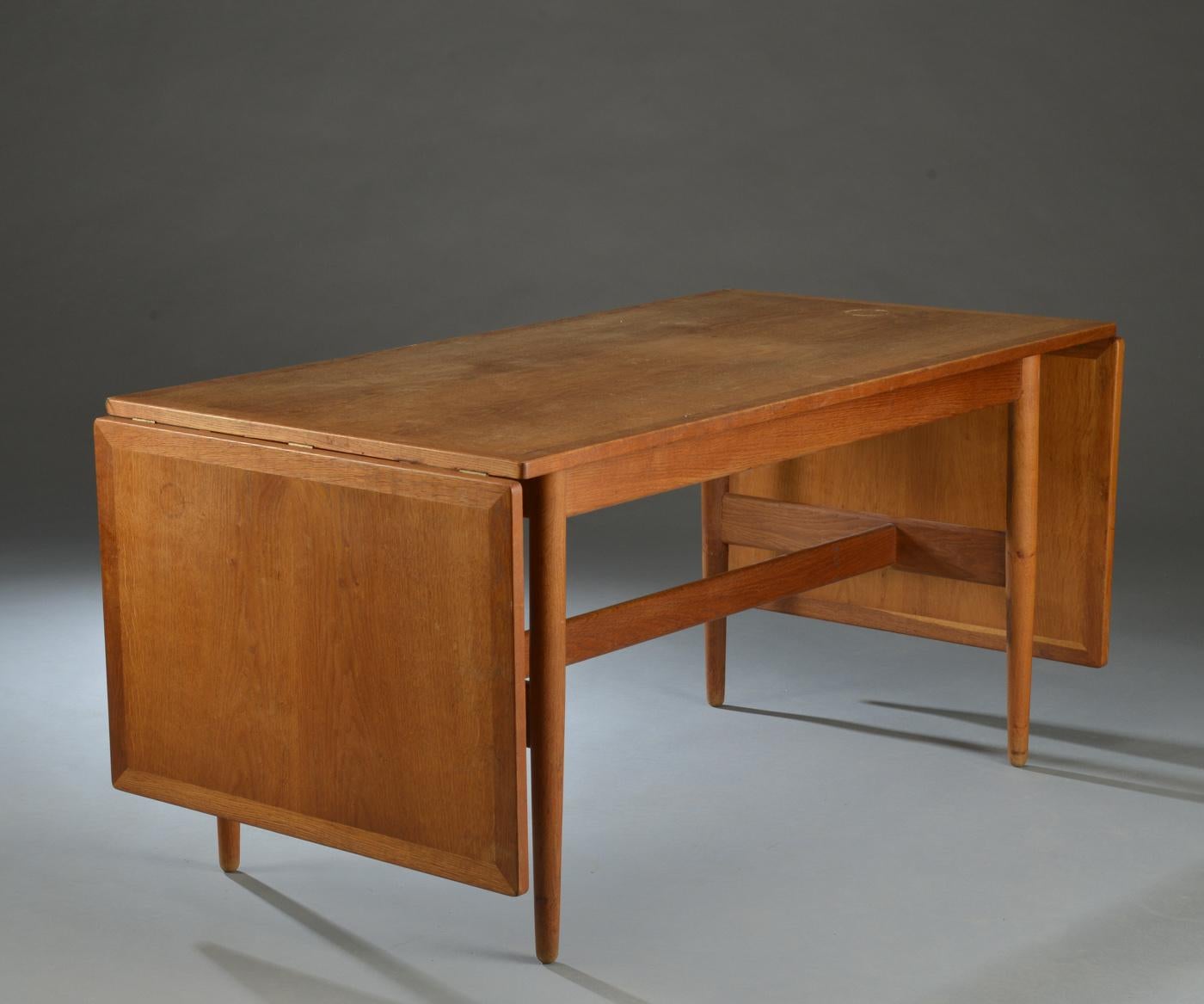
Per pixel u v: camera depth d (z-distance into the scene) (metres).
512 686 2.58
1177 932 3.04
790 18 6.54
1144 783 3.72
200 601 2.88
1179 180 6.20
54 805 3.61
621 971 2.90
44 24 7.00
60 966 2.93
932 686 4.36
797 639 4.75
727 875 3.28
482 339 3.64
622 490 2.77
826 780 3.75
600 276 6.85
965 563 3.81
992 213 6.43
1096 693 4.28
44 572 5.31
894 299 6.59
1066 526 3.94
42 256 7.09
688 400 2.99
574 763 3.85
